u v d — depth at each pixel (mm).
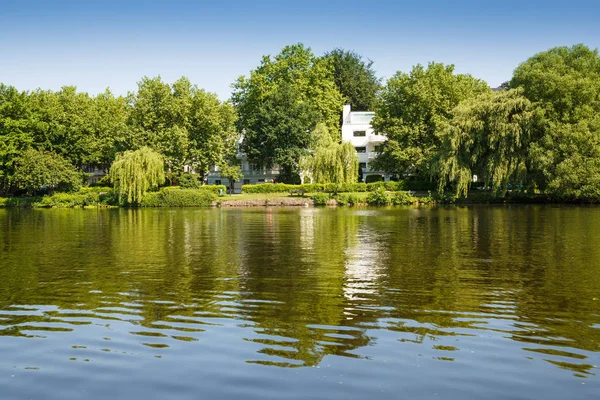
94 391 8109
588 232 28516
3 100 71062
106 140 78688
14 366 9086
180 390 8109
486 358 9336
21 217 47406
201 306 13016
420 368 8883
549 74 54938
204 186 75438
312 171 67938
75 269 18297
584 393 7941
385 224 35688
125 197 65000
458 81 72500
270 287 15172
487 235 27828
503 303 13180
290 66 90188
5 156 69062
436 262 19391
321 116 86000
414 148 69062
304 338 10453
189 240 27062
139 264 19328
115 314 12305
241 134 89375
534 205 56281
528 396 7852
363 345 10023
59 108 76188
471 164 59500
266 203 66000
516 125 55188
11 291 14750
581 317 11883
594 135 52625
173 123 74875
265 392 8008
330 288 15008
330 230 31891
